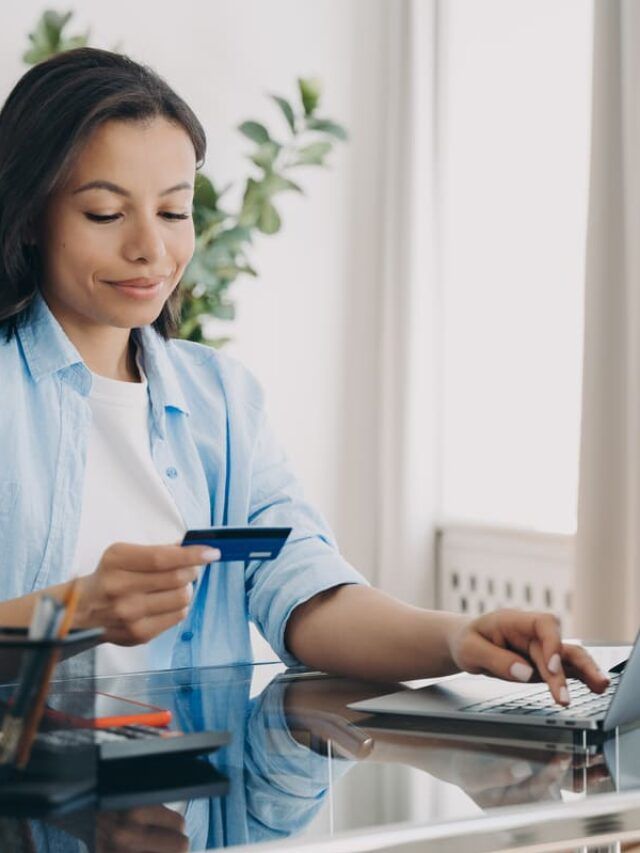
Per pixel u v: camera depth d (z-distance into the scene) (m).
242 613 1.47
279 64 3.40
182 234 1.38
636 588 2.53
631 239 2.56
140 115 1.32
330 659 1.25
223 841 0.69
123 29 3.19
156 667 1.44
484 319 3.43
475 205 3.45
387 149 3.49
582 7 3.16
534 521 3.29
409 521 3.45
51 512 1.42
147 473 1.48
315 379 3.48
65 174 1.32
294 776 0.82
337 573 1.32
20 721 0.75
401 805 0.76
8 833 0.69
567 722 0.97
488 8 3.38
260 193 3.19
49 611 0.75
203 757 0.87
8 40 3.05
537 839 0.75
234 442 1.57
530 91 3.29
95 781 0.79
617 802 0.77
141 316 1.38
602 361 2.64
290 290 3.44
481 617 1.12
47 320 1.44
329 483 3.51
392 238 3.47
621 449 2.63
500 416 3.39
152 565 1.04
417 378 3.44
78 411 1.45
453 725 0.99
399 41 3.46
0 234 1.37
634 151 2.55
